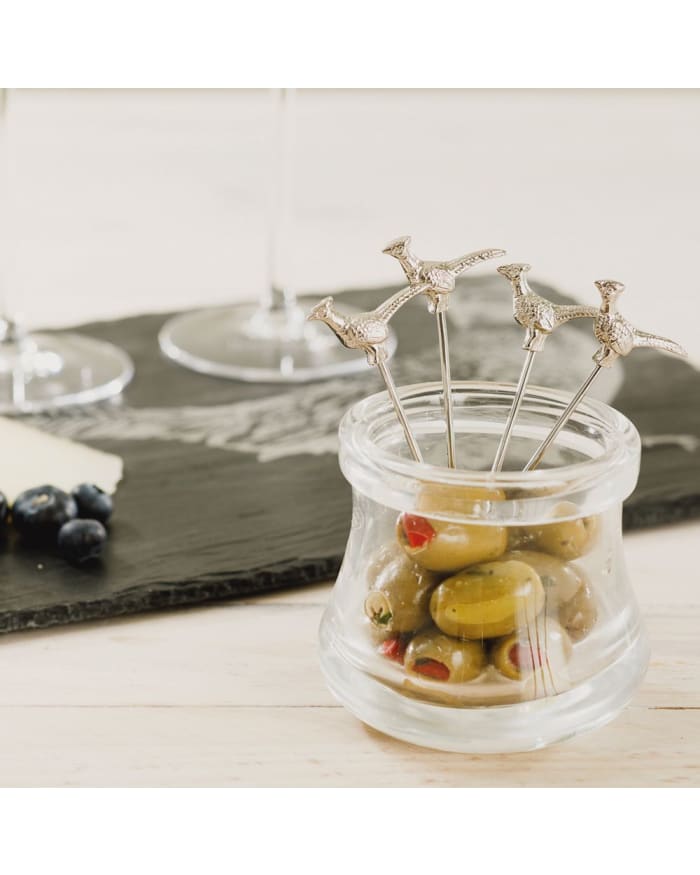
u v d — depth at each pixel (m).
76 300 1.20
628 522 0.78
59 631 0.70
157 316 1.10
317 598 0.73
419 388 0.64
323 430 0.88
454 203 1.61
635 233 1.47
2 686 0.66
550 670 0.61
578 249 1.40
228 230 1.52
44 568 0.73
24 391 0.93
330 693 0.66
